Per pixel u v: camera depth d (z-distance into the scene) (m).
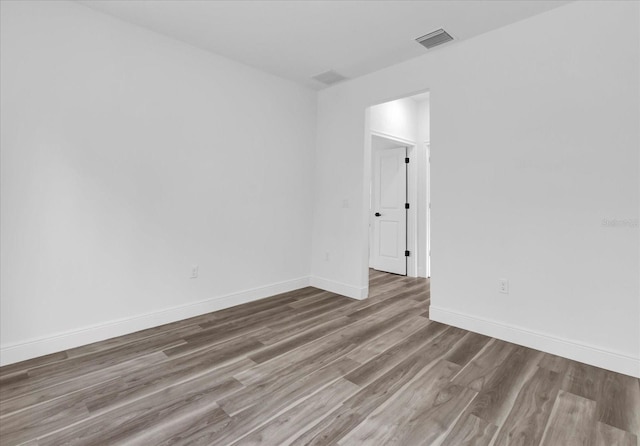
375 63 3.38
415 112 5.09
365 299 3.78
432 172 3.09
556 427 1.61
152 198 2.85
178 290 3.04
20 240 2.22
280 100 3.85
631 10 2.12
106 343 2.53
